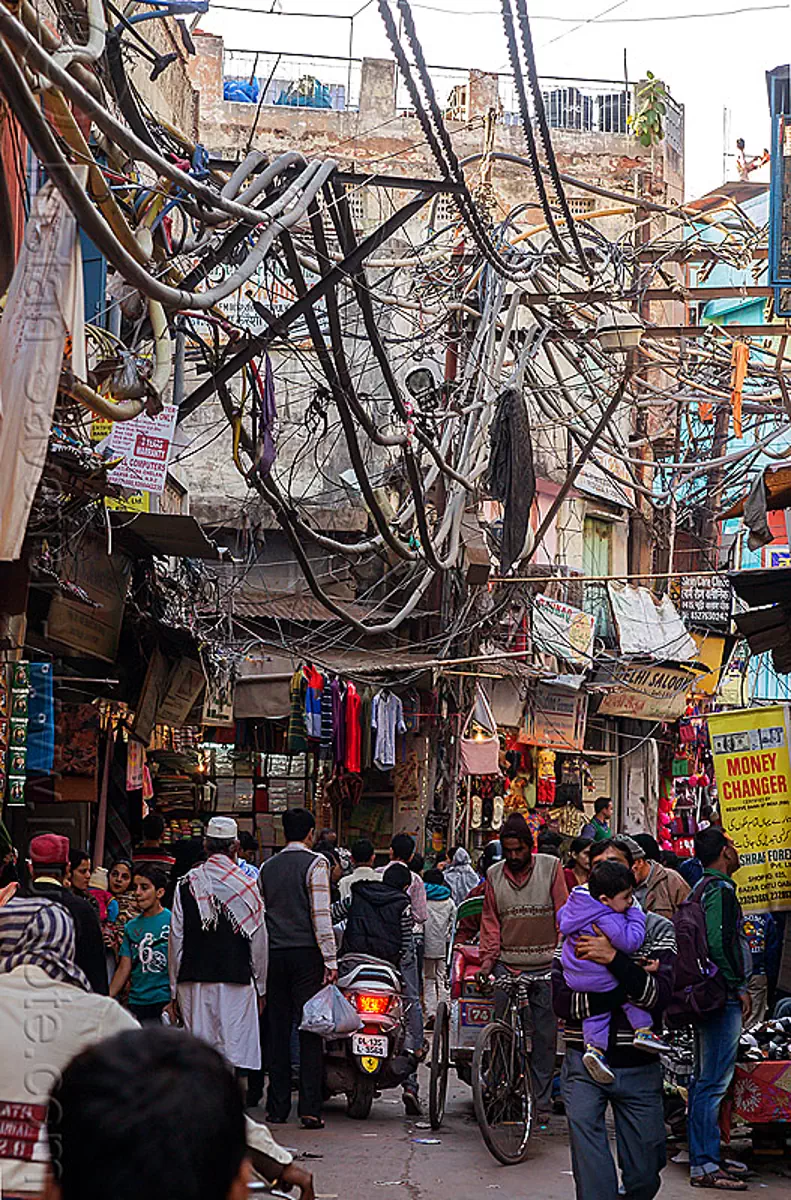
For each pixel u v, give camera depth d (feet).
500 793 78.13
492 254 38.99
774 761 39.40
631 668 85.61
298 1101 37.73
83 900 23.76
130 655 50.24
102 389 32.71
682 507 87.86
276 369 71.92
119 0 48.44
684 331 49.85
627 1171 22.66
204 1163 5.90
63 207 20.47
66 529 35.45
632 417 89.04
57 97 21.29
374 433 38.37
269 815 68.03
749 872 39.06
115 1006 12.49
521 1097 31.78
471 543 60.18
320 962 35.09
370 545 46.50
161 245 33.55
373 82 94.58
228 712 58.39
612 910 22.62
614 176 96.17
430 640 62.08
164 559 51.42
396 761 66.95
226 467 75.56
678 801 95.30
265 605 66.95
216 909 31.81
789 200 42.70
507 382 50.72
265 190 33.63
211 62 95.30
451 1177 29.19
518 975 35.04
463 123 94.53
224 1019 31.50
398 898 37.91
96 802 46.42
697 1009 28.66
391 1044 36.01
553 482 86.07
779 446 90.38
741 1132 34.24
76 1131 5.95
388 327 71.51
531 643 77.82
